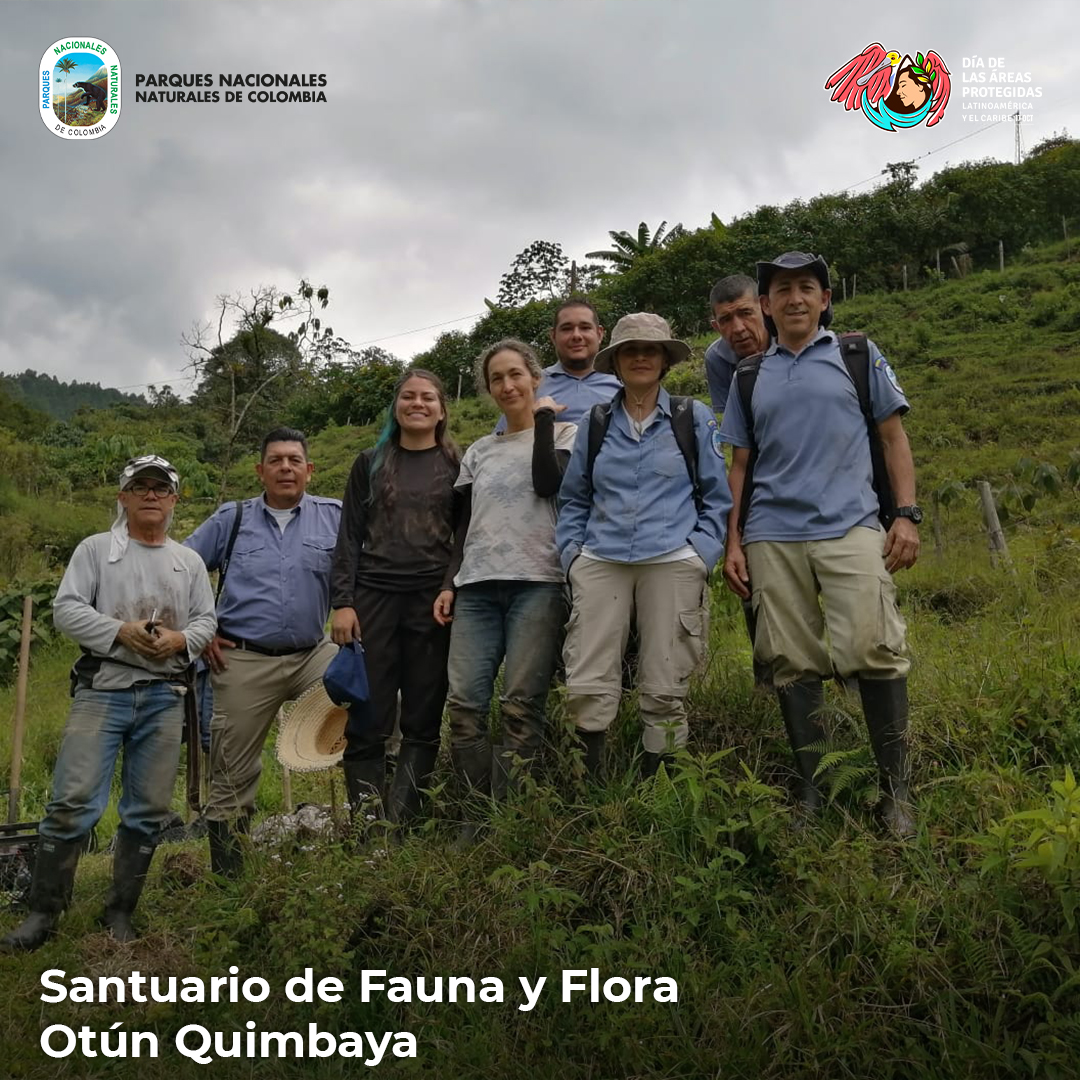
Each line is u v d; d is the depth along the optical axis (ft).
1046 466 29.07
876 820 12.25
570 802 13.26
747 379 13.32
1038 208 126.62
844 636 12.21
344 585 14.25
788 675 12.79
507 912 11.15
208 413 150.30
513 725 13.61
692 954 10.63
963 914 10.16
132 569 13.83
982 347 85.51
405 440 14.99
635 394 13.67
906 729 12.32
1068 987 9.29
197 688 16.08
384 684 14.38
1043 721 13.61
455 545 14.42
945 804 12.24
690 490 13.42
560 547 13.60
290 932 11.35
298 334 42.96
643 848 11.59
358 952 11.57
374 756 14.35
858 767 12.55
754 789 11.65
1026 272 107.86
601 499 13.43
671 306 116.16
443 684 14.55
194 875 15.01
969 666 15.40
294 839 13.55
